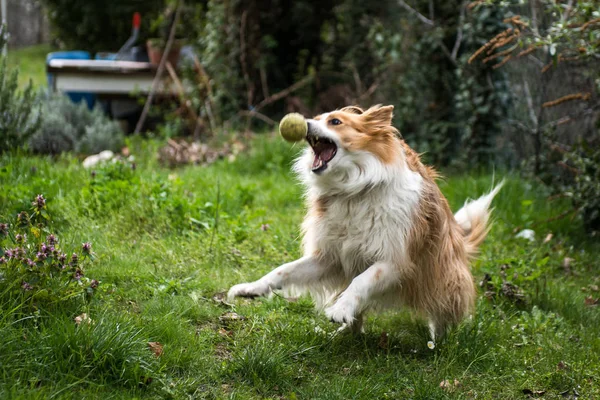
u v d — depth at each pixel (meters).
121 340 3.70
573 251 6.86
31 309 3.88
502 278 5.71
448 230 4.64
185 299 4.73
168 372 3.80
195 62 11.94
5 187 6.13
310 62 14.10
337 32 13.55
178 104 12.26
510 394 4.08
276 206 7.61
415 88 10.36
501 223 7.34
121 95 12.07
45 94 10.73
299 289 4.55
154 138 11.41
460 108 9.90
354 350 4.41
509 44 8.97
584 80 8.43
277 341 4.30
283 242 6.20
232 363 3.92
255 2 12.59
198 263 5.53
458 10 10.12
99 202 6.31
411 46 10.41
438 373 4.11
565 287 5.80
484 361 4.36
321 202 4.55
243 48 12.09
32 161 7.34
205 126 11.56
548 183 8.30
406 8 10.66
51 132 9.65
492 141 9.41
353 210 4.39
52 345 3.57
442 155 9.93
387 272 4.30
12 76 8.14
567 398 4.06
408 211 4.35
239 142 10.34
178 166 9.47
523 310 5.37
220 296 5.03
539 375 4.25
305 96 12.89
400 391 3.93
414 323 4.93
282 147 9.60
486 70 9.23
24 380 3.37
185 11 14.25
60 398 3.25
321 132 4.26
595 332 5.04
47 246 4.06
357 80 11.66
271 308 4.91
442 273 4.54
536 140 8.52
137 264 5.27
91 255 4.31
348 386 3.82
